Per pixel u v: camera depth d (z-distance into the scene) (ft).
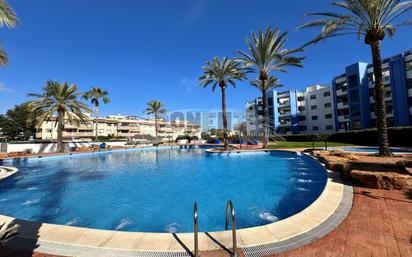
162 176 38.06
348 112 126.41
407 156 36.60
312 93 158.20
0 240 11.02
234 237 9.55
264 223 17.08
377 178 19.16
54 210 21.66
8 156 69.72
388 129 70.08
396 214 13.38
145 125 239.91
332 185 20.59
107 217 19.71
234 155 63.52
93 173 42.29
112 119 221.66
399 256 9.01
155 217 19.49
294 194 23.99
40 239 11.25
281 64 71.61
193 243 10.67
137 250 10.13
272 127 154.30
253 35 72.18
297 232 11.41
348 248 9.75
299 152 53.62
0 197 26.25
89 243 10.80
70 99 87.40
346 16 38.88
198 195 25.73
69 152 82.48
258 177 34.12
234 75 77.66
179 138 169.07
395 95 97.50
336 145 80.53
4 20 26.86
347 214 13.60
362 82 111.34
